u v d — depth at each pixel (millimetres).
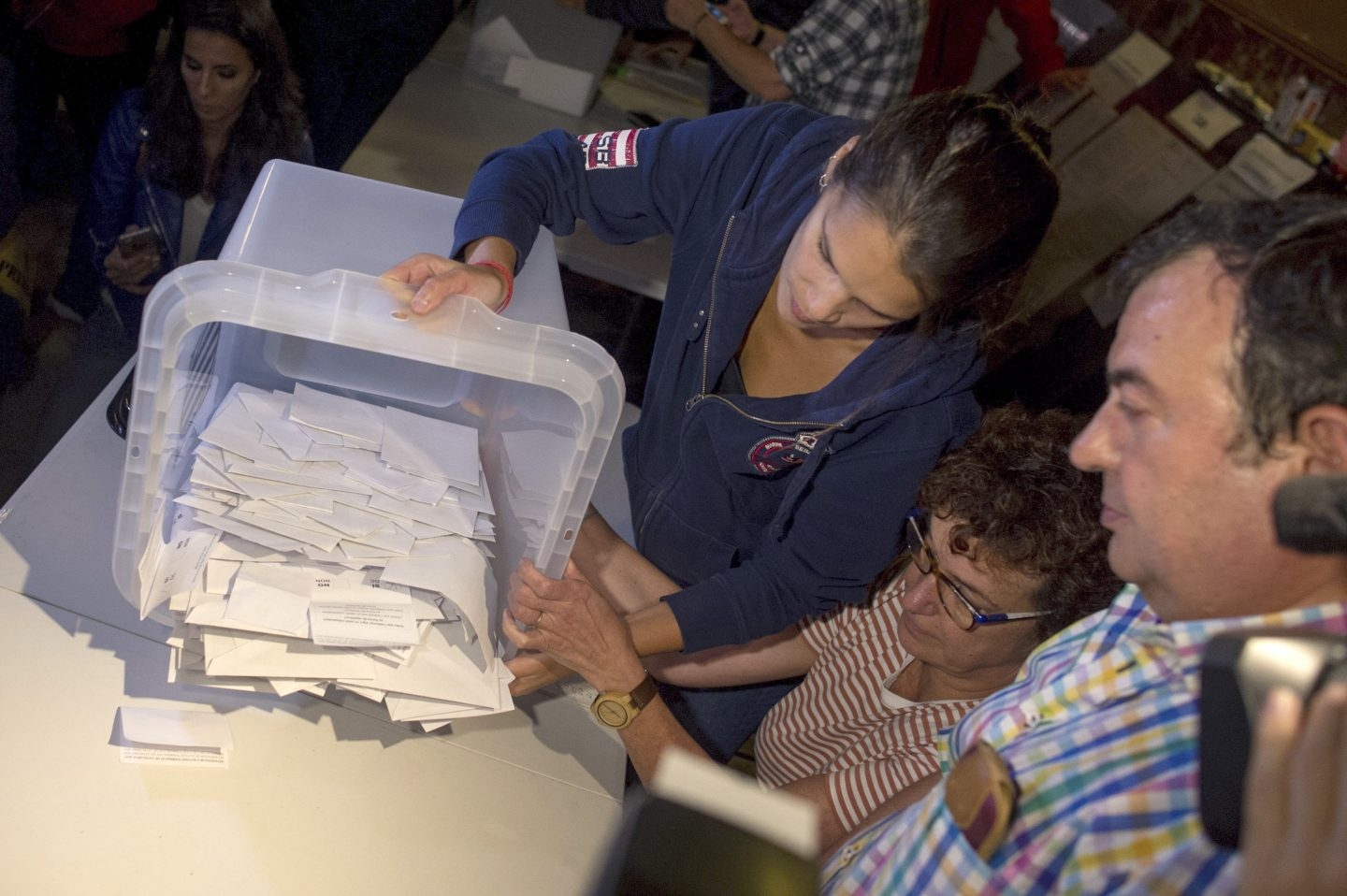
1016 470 1138
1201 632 702
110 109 1895
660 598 1430
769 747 1483
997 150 968
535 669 1248
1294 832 475
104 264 2012
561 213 1377
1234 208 685
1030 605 1159
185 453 1133
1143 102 2268
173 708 1114
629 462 1541
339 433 1150
